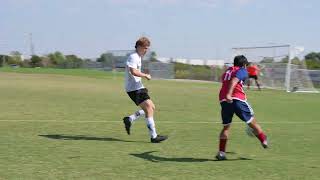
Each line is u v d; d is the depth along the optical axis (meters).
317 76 65.44
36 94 34.06
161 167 11.17
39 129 17.11
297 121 21.86
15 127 17.48
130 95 15.03
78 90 39.50
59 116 21.28
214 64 94.38
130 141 14.98
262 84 57.69
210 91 44.03
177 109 25.98
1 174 10.07
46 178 9.81
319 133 17.78
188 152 13.27
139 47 14.99
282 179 10.22
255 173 10.73
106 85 48.03
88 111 23.69
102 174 10.29
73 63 111.94
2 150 12.88
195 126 19.08
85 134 16.23
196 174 10.52
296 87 52.06
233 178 10.22
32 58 112.81
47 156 12.15
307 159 12.53
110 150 13.26
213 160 12.20
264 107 29.12
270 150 13.91
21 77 63.91
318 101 35.12
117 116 21.88
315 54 80.56
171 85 56.19
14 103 26.84
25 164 11.11
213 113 24.28
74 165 11.12
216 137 16.17
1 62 108.81
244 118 12.38
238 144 14.86
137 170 10.77
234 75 12.11
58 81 54.62
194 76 86.00
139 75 14.80
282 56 54.66
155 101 31.28
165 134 16.72
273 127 19.52
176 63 89.69
